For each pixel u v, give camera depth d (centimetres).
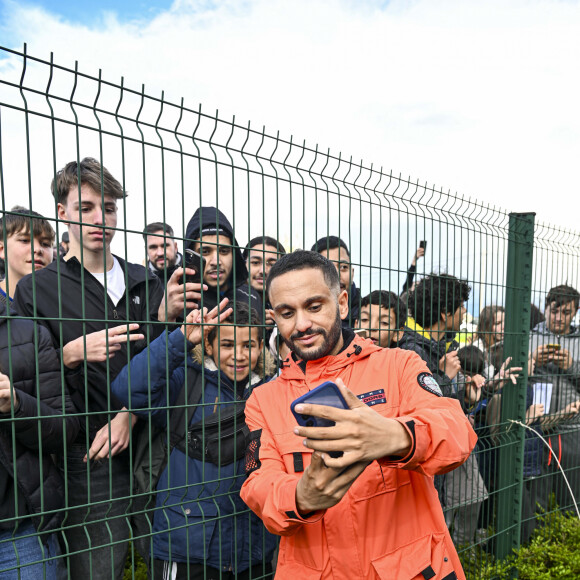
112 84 146
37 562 139
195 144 165
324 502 104
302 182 196
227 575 187
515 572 301
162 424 185
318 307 130
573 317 359
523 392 311
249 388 191
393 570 124
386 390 136
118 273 217
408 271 239
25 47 129
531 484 336
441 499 268
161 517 185
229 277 225
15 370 157
